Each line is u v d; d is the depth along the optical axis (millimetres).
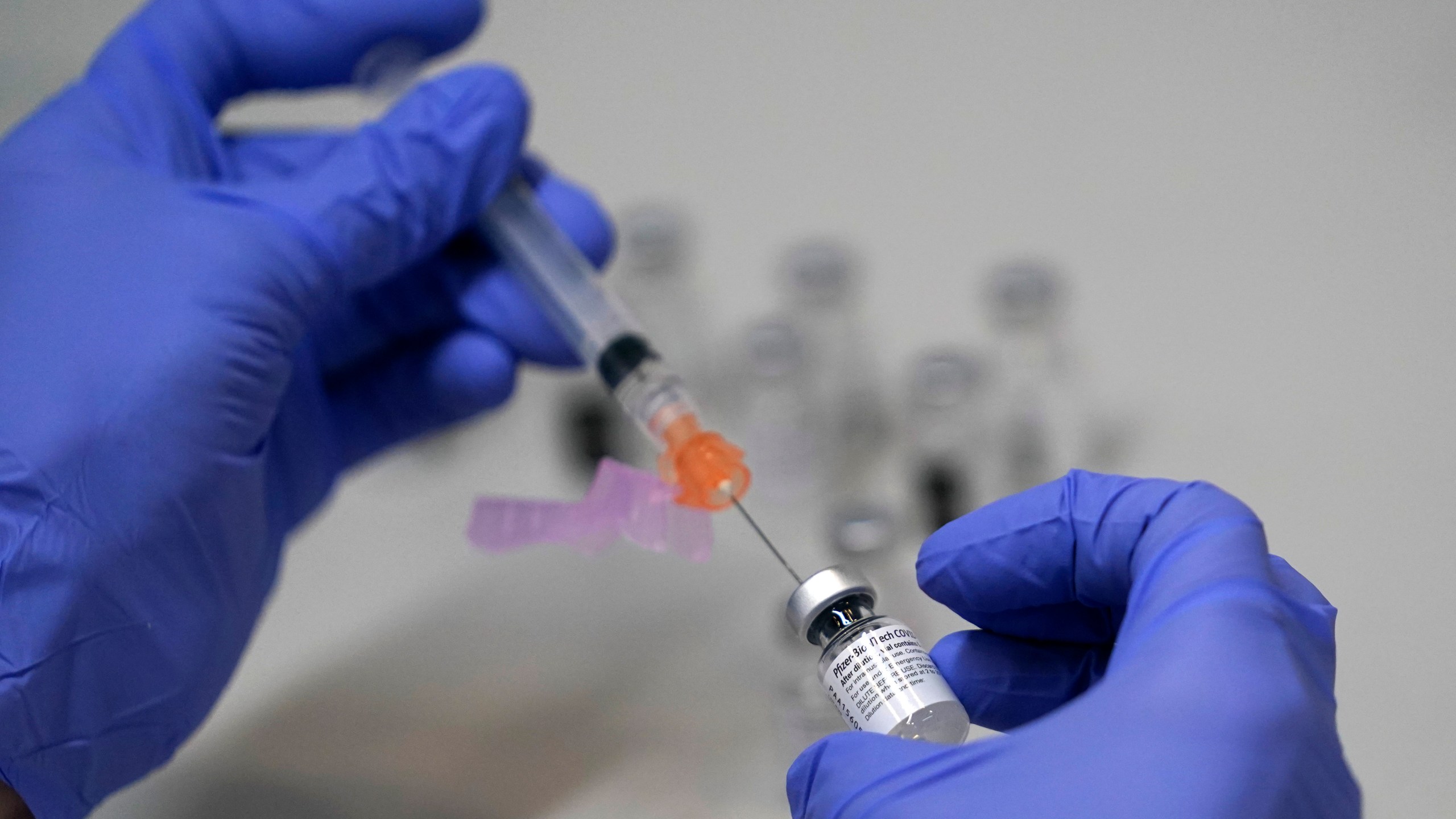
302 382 360
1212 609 295
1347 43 405
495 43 444
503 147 355
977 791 289
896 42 421
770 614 386
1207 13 408
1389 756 348
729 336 435
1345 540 375
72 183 339
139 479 322
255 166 368
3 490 318
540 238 357
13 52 448
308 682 383
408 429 380
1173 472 391
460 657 385
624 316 350
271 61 365
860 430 416
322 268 342
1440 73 402
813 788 301
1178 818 284
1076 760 288
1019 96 419
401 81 369
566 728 368
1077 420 404
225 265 332
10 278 331
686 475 326
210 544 330
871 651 301
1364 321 404
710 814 351
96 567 320
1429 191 404
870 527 370
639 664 379
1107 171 417
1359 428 390
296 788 362
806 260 406
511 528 333
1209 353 407
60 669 320
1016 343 407
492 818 354
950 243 426
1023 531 313
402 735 370
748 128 433
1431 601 364
